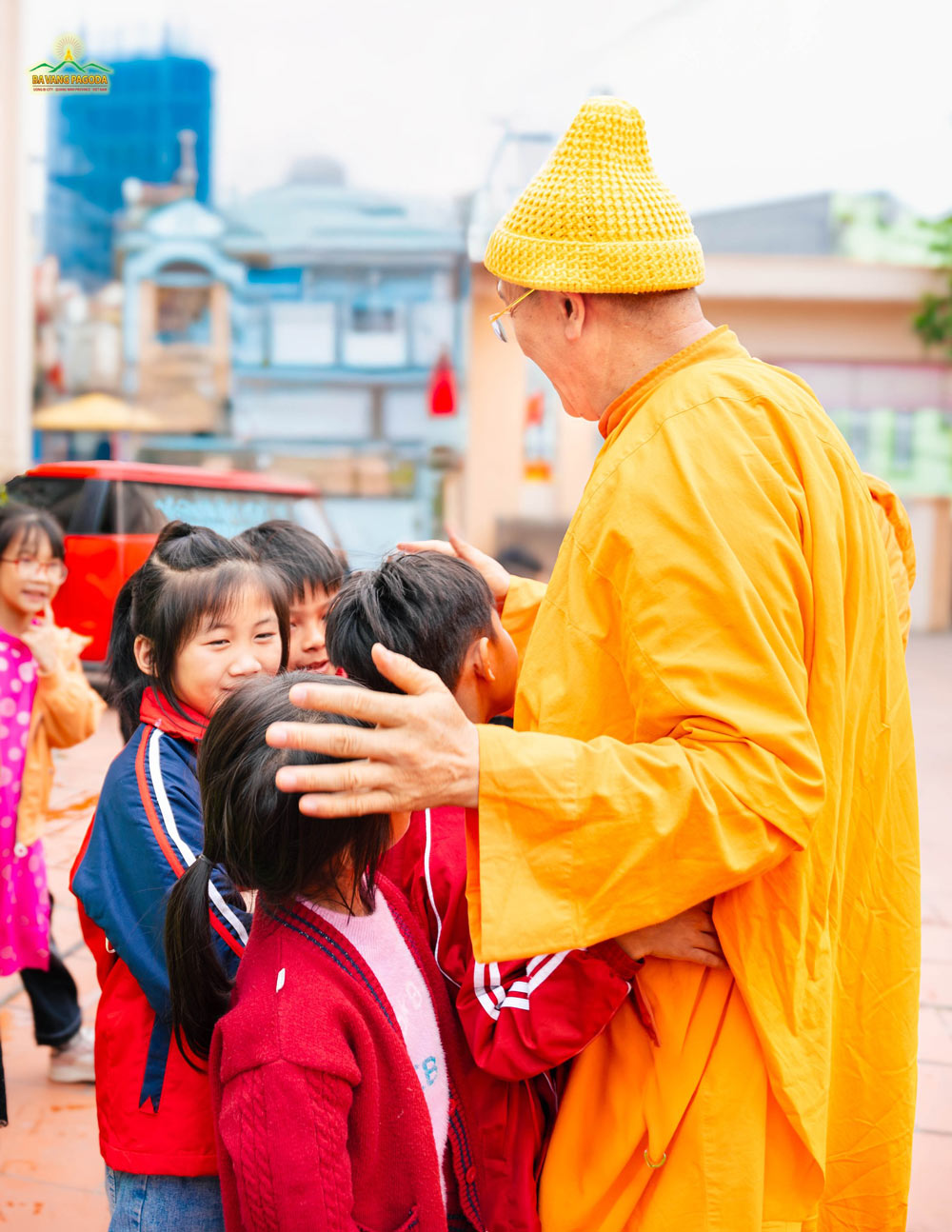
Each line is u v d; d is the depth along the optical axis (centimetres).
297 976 117
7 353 831
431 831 144
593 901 112
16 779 255
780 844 115
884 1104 144
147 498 571
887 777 142
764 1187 127
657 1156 124
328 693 103
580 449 1168
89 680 566
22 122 811
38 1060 283
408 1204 121
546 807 111
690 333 135
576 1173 131
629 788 112
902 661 150
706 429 124
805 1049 123
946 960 351
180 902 128
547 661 130
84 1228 217
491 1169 133
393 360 1121
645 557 121
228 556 165
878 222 1106
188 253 1121
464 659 140
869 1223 145
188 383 1135
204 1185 140
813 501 124
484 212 1103
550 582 134
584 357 136
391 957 127
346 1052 113
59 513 562
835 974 142
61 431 1120
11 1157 240
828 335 1139
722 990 126
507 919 111
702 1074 125
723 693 115
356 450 1129
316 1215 107
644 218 129
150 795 149
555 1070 138
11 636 260
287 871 116
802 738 116
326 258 1118
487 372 1166
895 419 1158
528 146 1070
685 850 112
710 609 117
